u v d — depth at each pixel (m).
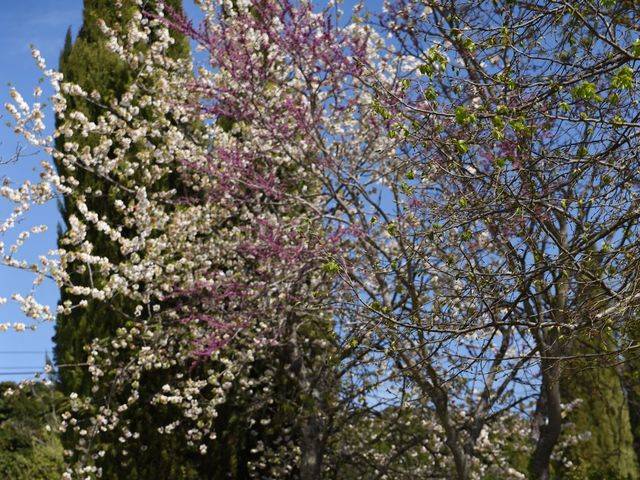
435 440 12.88
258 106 11.72
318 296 11.45
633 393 15.69
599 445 15.12
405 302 10.64
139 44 12.48
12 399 12.40
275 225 11.12
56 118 12.10
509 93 7.01
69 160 11.24
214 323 10.80
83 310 11.55
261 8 11.34
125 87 12.20
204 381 11.27
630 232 6.89
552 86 6.67
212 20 12.45
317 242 10.72
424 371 10.63
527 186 7.06
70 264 11.69
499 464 13.92
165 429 11.48
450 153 7.46
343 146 12.28
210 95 11.80
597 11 6.61
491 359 7.41
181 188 12.53
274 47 12.17
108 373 11.09
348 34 11.77
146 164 11.77
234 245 11.62
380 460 13.38
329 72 11.34
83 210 10.55
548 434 11.16
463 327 7.33
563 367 7.97
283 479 13.11
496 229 8.04
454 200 7.53
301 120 10.99
